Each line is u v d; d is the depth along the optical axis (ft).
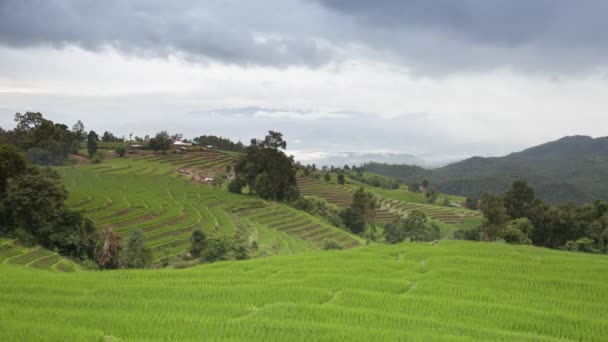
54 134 509.35
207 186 522.47
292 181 520.42
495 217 325.01
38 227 211.82
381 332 68.54
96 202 322.96
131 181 486.38
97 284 95.96
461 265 118.83
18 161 231.09
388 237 382.22
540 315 81.61
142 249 209.97
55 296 84.48
